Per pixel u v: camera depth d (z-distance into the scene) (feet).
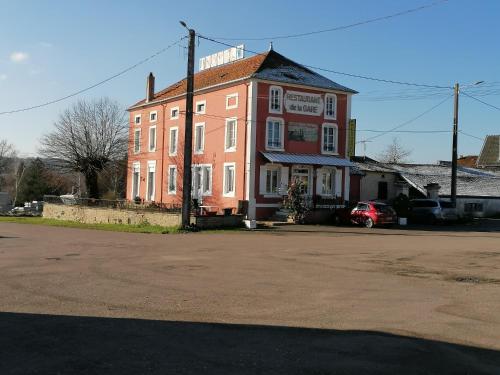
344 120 128.36
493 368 20.98
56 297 34.06
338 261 53.21
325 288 37.96
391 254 59.52
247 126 117.80
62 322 27.37
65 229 107.45
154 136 159.12
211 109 130.62
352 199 142.51
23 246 68.80
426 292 36.70
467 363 21.53
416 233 95.04
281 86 120.47
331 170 126.11
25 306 31.27
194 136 137.08
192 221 100.83
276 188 120.47
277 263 51.55
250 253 60.34
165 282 40.16
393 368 20.77
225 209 109.91
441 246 69.46
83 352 22.18
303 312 30.30
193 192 135.95
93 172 190.70
